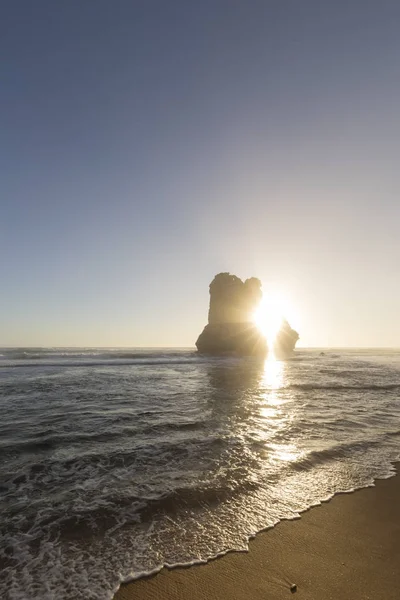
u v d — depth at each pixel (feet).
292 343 302.66
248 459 28.55
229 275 261.24
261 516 19.71
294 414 46.47
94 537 16.99
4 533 17.11
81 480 23.54
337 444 33.60
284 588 13.94
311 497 22.43
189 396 58.03
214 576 14.53
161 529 17.89
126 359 149.69
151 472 25.17
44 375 82.48
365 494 23.31
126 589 13.56
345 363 169.78
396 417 46.68
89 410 44.47
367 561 15.96
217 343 239.09
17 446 29.78
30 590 13.26
